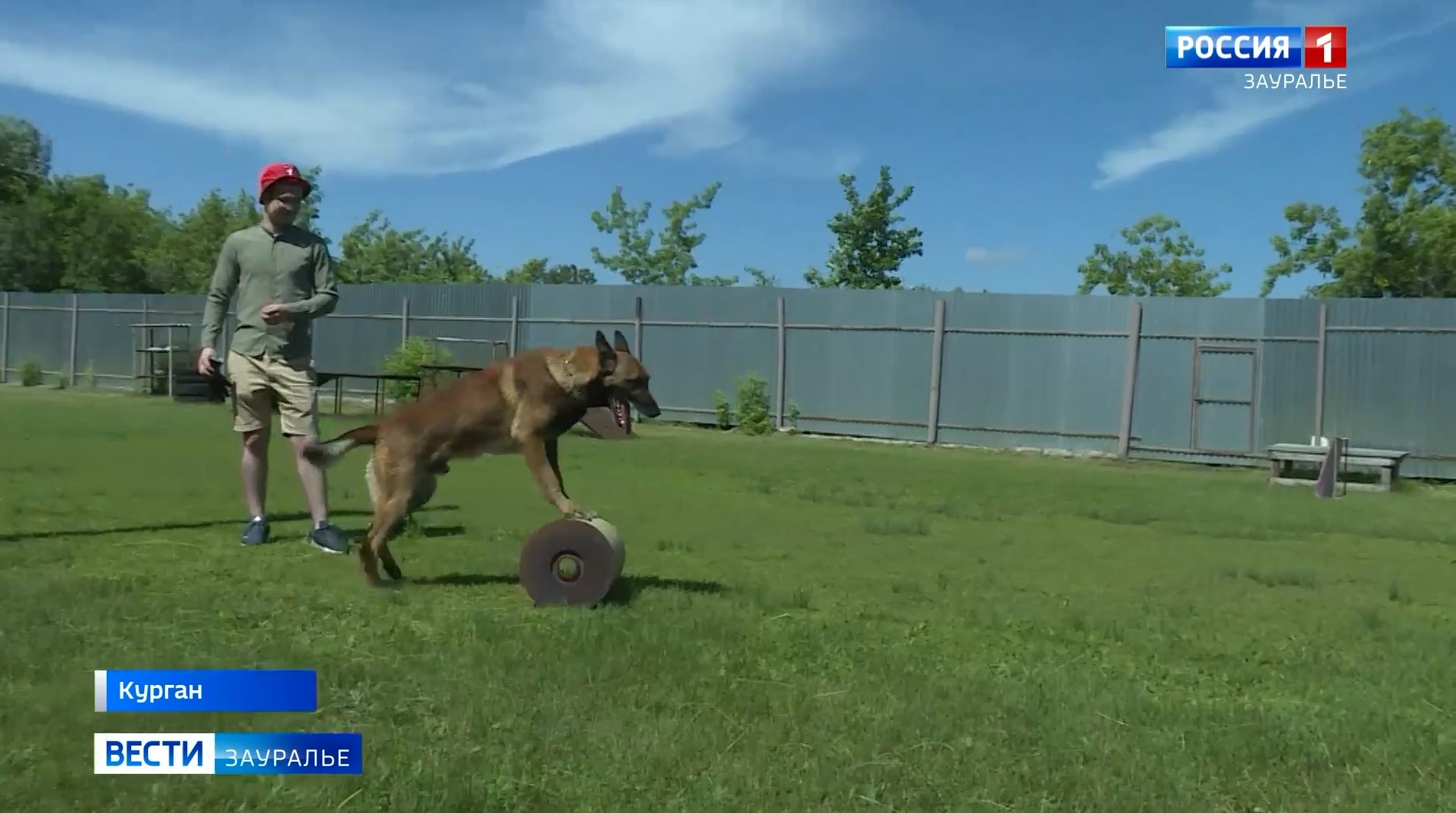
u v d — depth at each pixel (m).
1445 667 5.16
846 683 4.60
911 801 3.43
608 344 6.20
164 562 6.80
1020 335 19.16
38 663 4.46
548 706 4.14
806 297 21.11
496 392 6.22
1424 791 3.62
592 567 5.82
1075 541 9.09
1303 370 16.88
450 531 8.39
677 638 5.12
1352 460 14.80
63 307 31.27
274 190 7.53
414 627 5.36
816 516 10.01
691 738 3.85
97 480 10.69
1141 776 3.65
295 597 5.94
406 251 50.41
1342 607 6.66
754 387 21.03
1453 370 15.84
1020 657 5.18
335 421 19.95
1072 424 18.81
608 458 14.83
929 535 9.12
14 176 44.22
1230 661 5.24
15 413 20.05
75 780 3.42
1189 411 17.77
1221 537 9.75
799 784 3.51
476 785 3.45
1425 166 30.39
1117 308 18.28
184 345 28.34
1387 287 31.34
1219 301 17.47
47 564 6.60
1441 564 8.52
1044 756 3.79
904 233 33.97
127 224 50.62
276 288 7.50
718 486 12.02
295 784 3.46
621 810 3.32
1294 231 33.53
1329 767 3.80
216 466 12.09
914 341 20.09
